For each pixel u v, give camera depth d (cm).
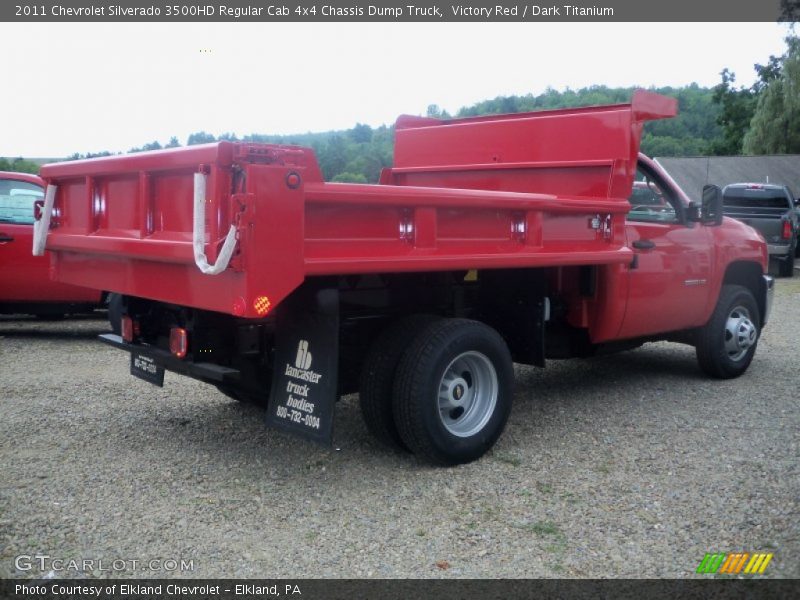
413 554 355
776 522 382
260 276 352
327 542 367
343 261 382
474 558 351
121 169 431
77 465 463
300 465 466
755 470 457
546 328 579
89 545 361
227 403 605
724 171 3212
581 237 521
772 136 4372
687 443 510
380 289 455
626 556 351
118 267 461
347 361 461
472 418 474
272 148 359
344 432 531
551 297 563
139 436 520
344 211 388
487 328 469
